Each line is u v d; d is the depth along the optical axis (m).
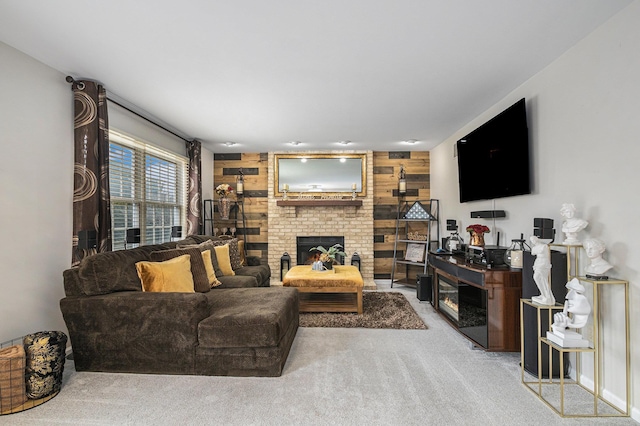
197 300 2.38
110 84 2.90
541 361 2.37
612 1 1.82
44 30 2.07
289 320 2.80
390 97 3.24
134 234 3.08
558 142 2.48
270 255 5.73
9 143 2.26
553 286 2.34
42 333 2.13
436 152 5.45
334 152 5.72
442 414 1.90
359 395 2.10
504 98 3.25
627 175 1.91
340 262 5.68
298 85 2.93
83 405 1.98
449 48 2.31
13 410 1.90
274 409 1.94
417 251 5.49
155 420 1.84
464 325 3.01
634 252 1.88
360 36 2.15
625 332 1.91
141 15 1.91
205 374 2.37
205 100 3.28
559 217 2.47
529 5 1.84
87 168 2.76
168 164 4.37
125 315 2.38
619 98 1.95
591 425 1.80
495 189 3.27
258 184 5.86
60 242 2.64
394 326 3.44
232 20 1.96
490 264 2.81
